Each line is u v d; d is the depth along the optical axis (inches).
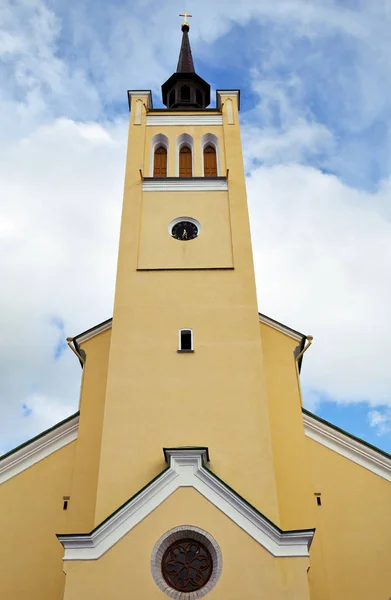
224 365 879.1
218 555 687.1
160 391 853.2
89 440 903.7
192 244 1025.5
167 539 699.4
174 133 1219.9
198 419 829.2
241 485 774.5
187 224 1056.2
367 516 856.3
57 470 895.1
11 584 804.0
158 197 1091.3
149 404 840.9
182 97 1414.9
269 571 679.1
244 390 855.1
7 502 866.8
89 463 881.5
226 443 808.9
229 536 699.4
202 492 726.5
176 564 692.1
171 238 1034.7
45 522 851.4
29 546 831.7
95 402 941.2
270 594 665.0
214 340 905.5
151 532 702.5
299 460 887.1
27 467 896.9
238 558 686.5
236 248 1015.0
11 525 848.3
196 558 695.7
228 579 674.2
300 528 828.0
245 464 791.7
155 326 919.0
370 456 900.0
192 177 1117.7
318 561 810.8
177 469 741.9
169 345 899.4
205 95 1459.2
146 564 682.8
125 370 872.3
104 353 994.1
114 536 700.0
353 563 821.2
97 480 855.7
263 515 708.7
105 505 760.3
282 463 883.4
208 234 1039.0
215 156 1200.2
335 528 847.7
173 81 1450.5
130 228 1038.4
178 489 729.6
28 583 805.2
